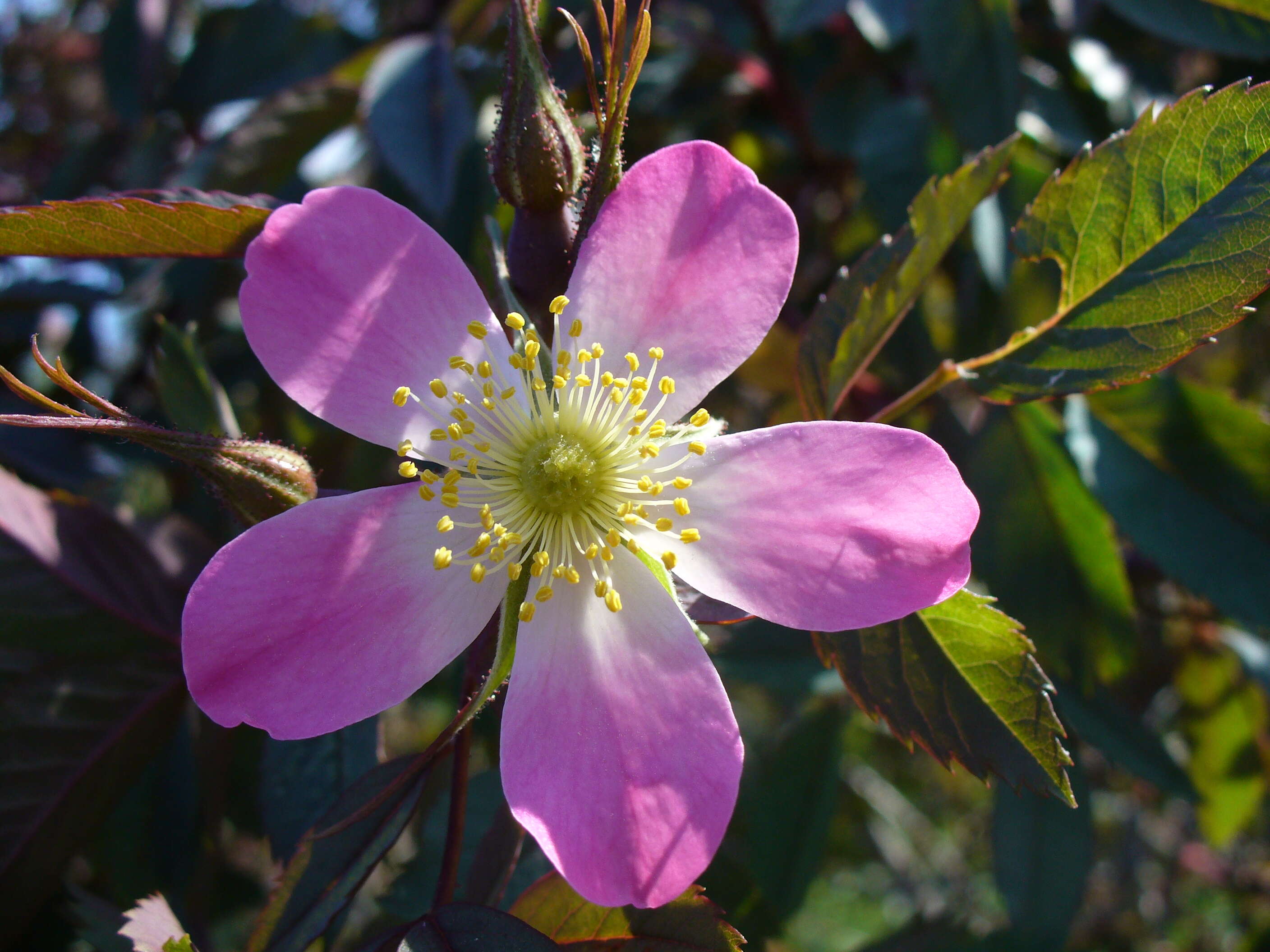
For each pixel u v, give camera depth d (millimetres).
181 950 57
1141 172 63
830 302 70
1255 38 89
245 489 56
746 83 138
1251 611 85
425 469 63
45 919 94
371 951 59
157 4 138
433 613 59
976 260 99
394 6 143
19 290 114
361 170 133
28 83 195
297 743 72
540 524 66
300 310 58
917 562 57
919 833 247
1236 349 187
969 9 92
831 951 287
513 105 59
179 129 138
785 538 59
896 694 63
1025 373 66
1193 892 254
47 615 79
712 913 58
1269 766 124
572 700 58
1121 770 103
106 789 80
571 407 69
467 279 60
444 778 87
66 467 114
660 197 60
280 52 136
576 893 60
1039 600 89
